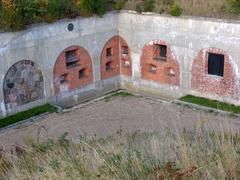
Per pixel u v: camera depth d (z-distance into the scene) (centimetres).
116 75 1972
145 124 1468
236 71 1572
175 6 1691
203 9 1630
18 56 1550
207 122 1388
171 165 530
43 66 1648
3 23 1486
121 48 1950
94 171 581
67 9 1683
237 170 503
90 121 1546
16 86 1573
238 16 1537
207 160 549
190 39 1672
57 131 1456
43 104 1688
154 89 1869
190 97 1716
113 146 707
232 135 646
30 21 1561
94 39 1823
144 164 564
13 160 795
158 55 1836
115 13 1880
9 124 1523
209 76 1656
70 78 1770
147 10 1792
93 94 1884
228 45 1565
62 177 584
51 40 1650
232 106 1589
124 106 1703
